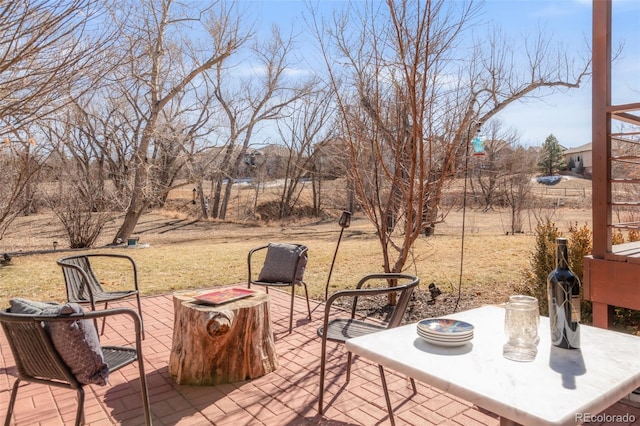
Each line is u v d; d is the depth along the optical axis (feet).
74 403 8.59
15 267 25.67
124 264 26.43
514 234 42.75
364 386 9.31
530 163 55.26
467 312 7.15
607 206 9.40
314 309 15.60
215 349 9.31
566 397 4.05
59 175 35.55
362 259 27.68
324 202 78.28
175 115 42.65
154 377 9.80
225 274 23.07
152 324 13.88
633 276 8.89
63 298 18.08
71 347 6.13
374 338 5.85
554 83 35.73
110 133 42.78
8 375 10.00
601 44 9.36
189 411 8.25
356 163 14.85
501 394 4.12
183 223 62.85
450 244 33.19
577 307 5.34
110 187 41.88
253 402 8.60
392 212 15.76
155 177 44.50
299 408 8.35
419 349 5.41
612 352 5.23
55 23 8.52
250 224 64.54
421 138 13.01
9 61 8.32
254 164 76.64
